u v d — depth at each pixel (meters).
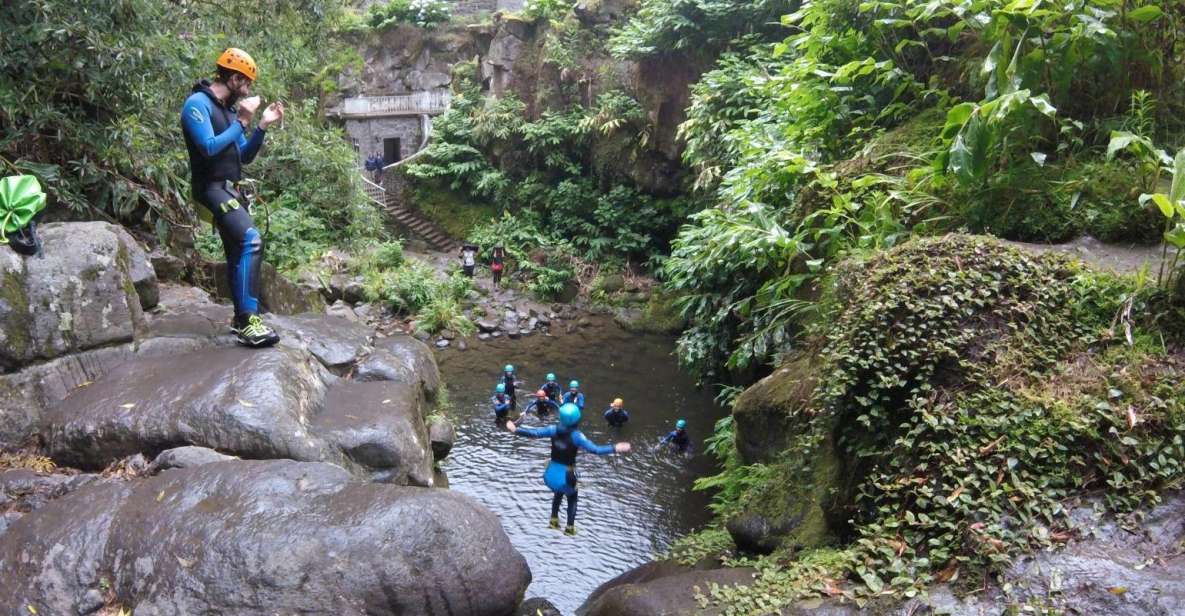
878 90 7.66
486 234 21.39
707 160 13.55
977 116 5.21
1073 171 5.54
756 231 6.70
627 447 5.06
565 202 20.94
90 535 3.57
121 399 4.55
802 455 5.10
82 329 4.96
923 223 5.54
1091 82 5.84
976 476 3.54
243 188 5.32
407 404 5.28
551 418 11.73
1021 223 5.43
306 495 3.79
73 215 6.85
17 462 4.36
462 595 3.63
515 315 17.53
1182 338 3.93
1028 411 3.65
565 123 21.30
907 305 4.16
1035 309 4.14
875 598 3.38
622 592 4.29
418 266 18.94
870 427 4.10
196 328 5.70
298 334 5.93
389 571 3.49
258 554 3.43
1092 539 3.22
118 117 7.05
